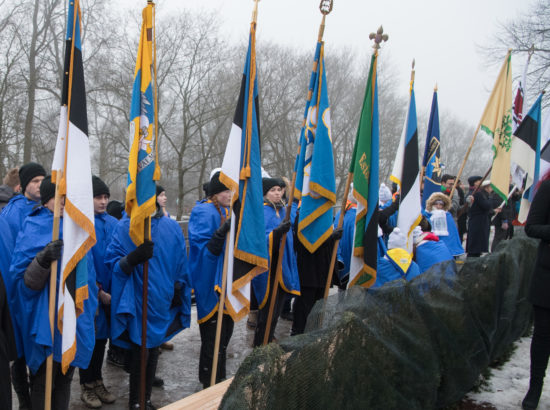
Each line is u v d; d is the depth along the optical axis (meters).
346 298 2.72
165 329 3.68
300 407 2.08
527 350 5.02
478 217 8.38
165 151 23.67
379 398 2.64
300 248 4.84
